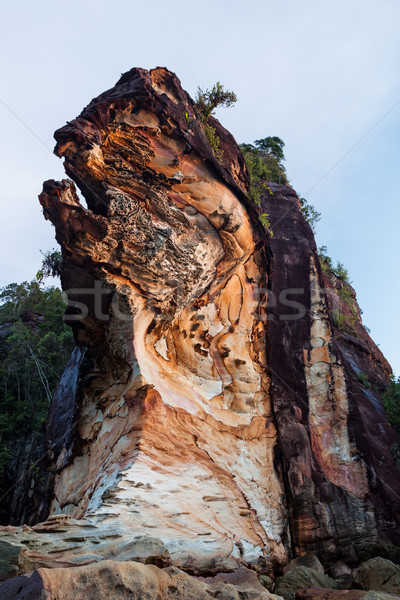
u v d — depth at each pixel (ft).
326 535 39.09
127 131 38.09
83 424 42.22
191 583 19.20
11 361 97.25
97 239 35.40
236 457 38.86
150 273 37.86
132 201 36.68
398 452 49.85
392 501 43.09
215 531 30.45
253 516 35.68
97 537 23.62
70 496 40.34
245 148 85.97
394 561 38.09
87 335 40.32
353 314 80.07
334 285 83.15
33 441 77.46
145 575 18.30
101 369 41.24
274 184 63.82
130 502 28.40
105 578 17.31
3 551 18.89
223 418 40.55
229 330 45.06
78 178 36.91
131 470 30.58
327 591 27.78
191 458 34.96
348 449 44.98
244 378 43.75
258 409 43.42
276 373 46.03
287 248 55.31
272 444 42.70
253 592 20.72
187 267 39.63
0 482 74.43
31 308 127.85
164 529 27.76
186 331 42.60
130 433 33.96
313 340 49.80
